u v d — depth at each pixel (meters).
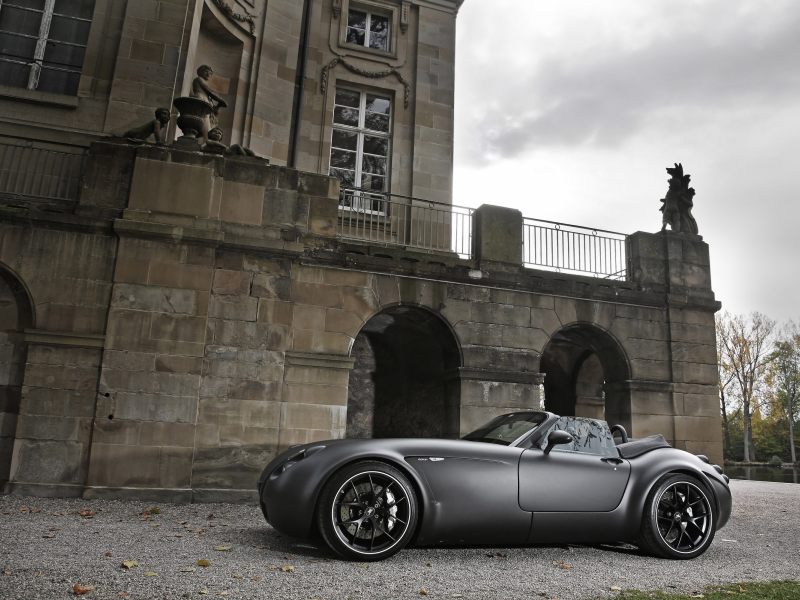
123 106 11.39
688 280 13.09
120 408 8.64
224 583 3.80
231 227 9.73
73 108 11.23
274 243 9.80
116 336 8.82
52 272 8.86
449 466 4.97
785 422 55.50
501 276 11.62
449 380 11.49
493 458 5.13
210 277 9.38
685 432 12.32
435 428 13.73
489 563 4.79
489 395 11.12
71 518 6.42
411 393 14.23
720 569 5.01
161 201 9.39
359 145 15.35
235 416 9.23
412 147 15.46
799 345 55.06
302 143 14.61
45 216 8.87
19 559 4.20
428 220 15.05
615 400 12.56
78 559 4.30
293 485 4.73
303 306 10.27
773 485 17.27
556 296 12.06
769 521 8.64
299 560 4.57
